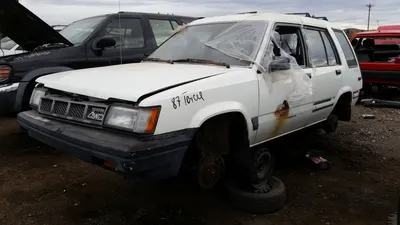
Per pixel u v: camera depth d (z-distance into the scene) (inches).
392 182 168.9
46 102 133.9
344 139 236.2
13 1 179.3
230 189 142.4
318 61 179.5
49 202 141.6
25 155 189.6
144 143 103.3
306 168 184.4
